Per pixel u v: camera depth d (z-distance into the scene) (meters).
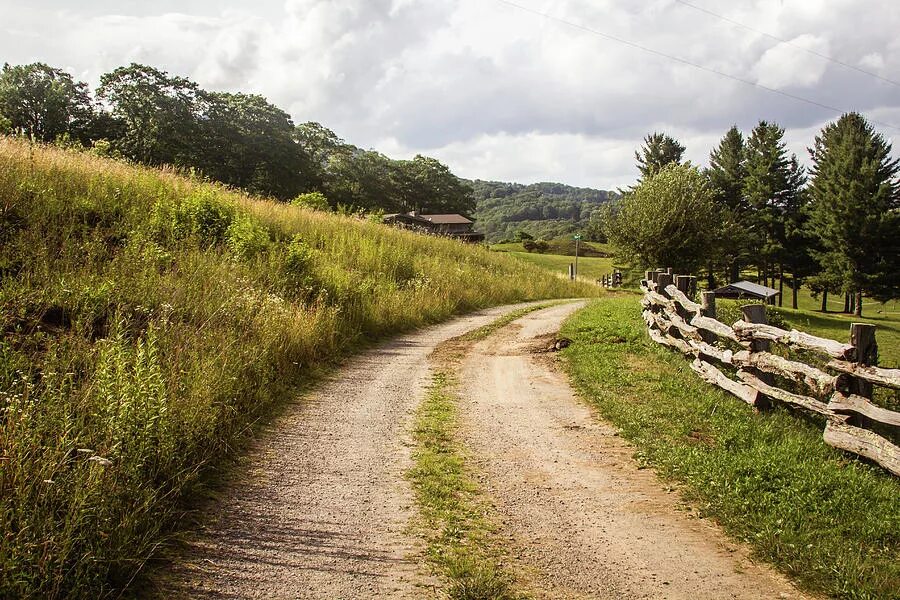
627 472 6.09
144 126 53.56
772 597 3.88
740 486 5.30
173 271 10.28
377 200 95.19
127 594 3.59
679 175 35.47
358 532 4.61
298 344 9.68
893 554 4.31
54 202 11.12
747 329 7.55
